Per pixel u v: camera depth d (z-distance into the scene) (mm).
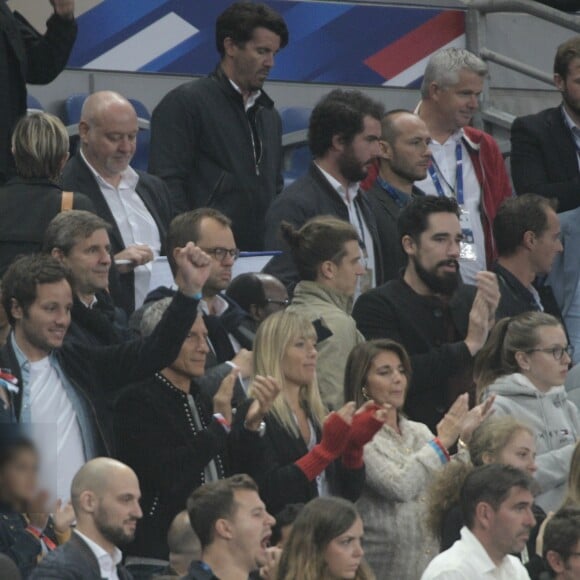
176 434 26906
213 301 30531
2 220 30531
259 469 26719
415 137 36312
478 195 38844
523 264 34844
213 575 24094
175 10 44656
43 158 30781
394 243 35812
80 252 28547
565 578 25766
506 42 48812
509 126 47344
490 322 31688
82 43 43844
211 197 37000
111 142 33812
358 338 30359
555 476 30438
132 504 24188
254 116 37625
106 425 26812
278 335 28062
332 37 46781
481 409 28922
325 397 29625
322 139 34812
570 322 36938
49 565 23797
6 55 34219
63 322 26438
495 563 25594
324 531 24344
